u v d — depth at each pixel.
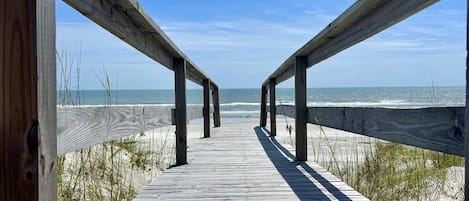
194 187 2.73
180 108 3.78
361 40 2.42
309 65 3.70
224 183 2.86
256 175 3.13
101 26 1.80
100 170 3.10
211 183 2.86
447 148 1.27
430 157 4.30
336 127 2.80
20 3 0.91
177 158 3.75
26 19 0.91
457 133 1.21
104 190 2.87
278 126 12.87
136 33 2.36
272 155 4.33
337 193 2.49
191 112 5.11
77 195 2.50
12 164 0.91
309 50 3.51
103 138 1.61
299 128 3.85
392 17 1.91
